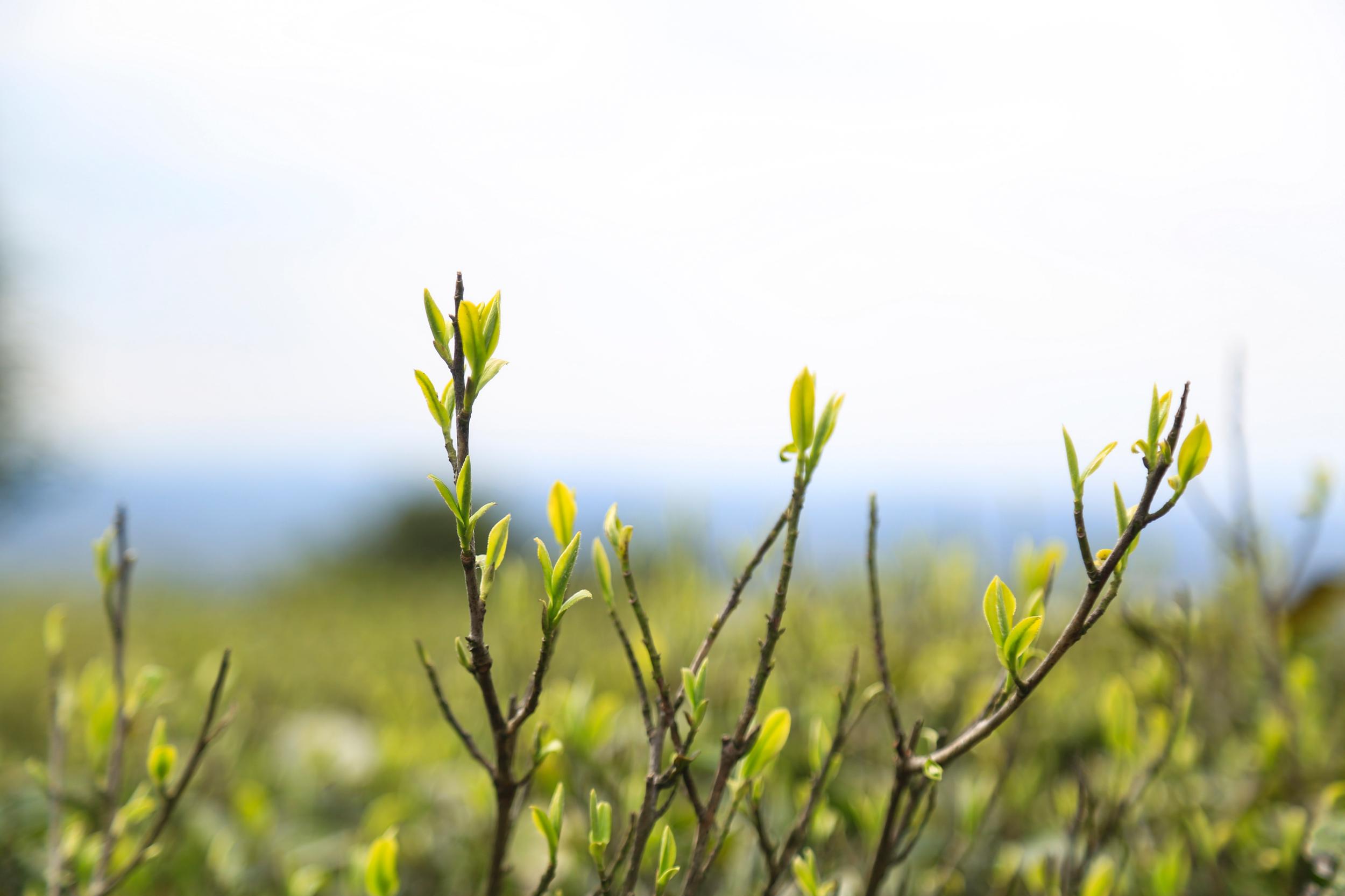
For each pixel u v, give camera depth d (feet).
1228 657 4.04
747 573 2.23
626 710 3.60
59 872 2.52
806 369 2.13
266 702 5.81
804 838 2.44
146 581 15.43
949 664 4.15
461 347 2.01
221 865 3.01
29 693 6.53
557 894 2.25
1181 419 1.98
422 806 3.72
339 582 17.38
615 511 2.26
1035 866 2.77
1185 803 3.02
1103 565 2.00
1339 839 2.69
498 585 3.74
